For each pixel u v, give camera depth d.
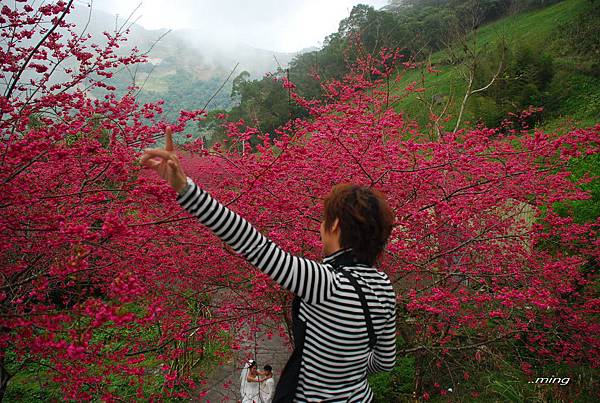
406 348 5.14
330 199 1.38
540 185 4.30
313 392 1.26
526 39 19.34
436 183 4.02
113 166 2.36
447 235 4.37
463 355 5.39
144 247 3.16
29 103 2.71
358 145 3.77
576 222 6.66
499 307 4.52
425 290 4.12
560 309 4.72
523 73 14.05
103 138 3.67
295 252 3.49
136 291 1.38
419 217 3.59
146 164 1.20
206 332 4.05
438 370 5.34
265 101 16.72
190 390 5.34
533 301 3.28
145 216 3.16
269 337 4.93
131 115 3.31
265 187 3.41
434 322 4.57
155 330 4.49
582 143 3.23
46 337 1.55
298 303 1.34
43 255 2.69
